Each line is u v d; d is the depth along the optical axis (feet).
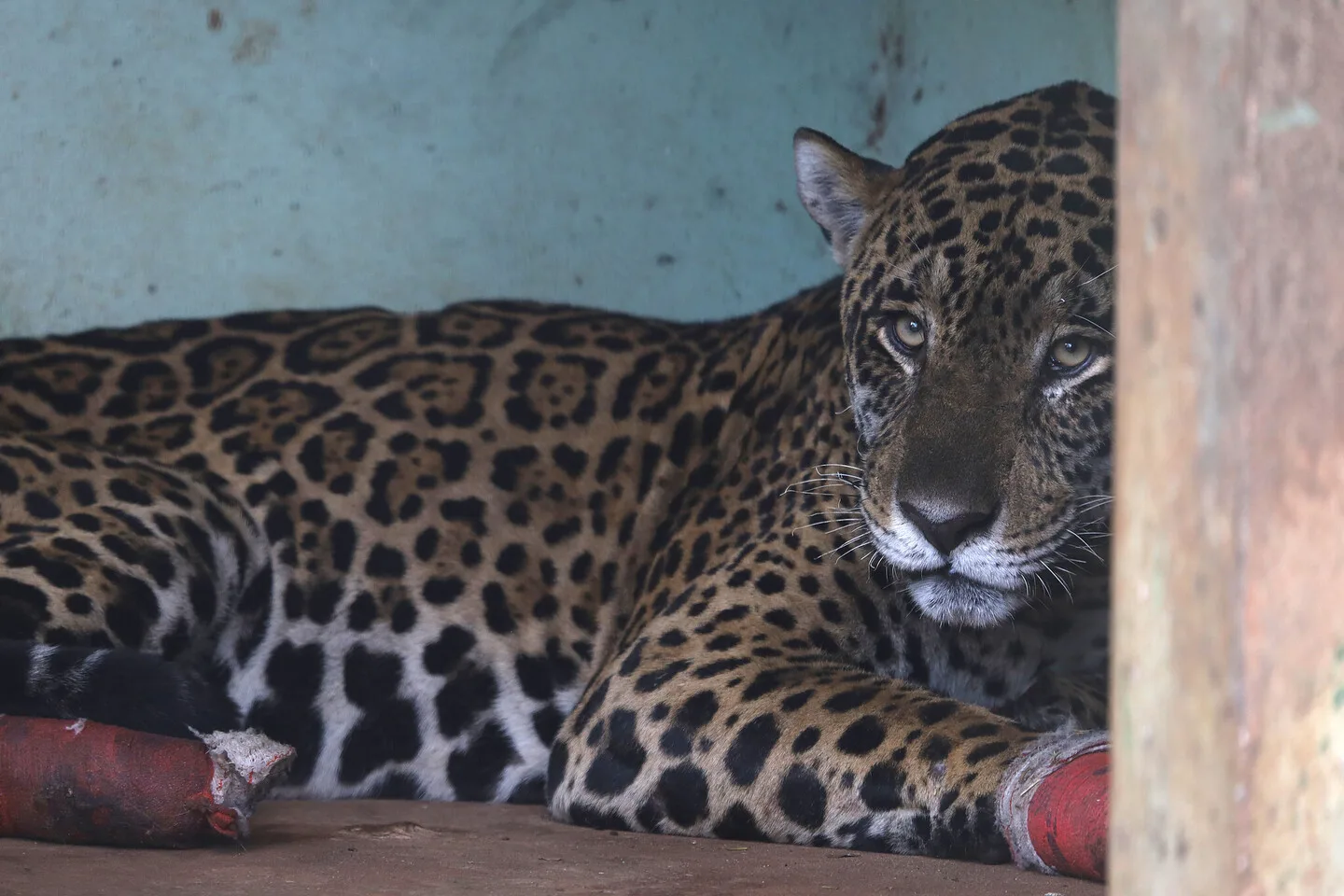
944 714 13.42
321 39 20.97
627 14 22.11
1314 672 6.13
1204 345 5.93
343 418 18.06
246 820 12.61
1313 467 6.13
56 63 20.15
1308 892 6.13
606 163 22.08
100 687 13.19
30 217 20.12
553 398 18.40
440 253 21.44
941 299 14.78
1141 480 6.08
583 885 11.25
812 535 15.93
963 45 22.20
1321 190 6.12
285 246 20.94
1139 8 5.96
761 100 22.76
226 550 17.16
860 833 13.14
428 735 17.39
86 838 12.41
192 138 20.62
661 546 17.92
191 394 18.19
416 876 11.53
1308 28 6.07
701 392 18.40
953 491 13.84
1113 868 6.22
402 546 17.60
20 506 16.30
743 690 14.53
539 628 17.67
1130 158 6.01
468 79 21.49
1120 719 6.17
